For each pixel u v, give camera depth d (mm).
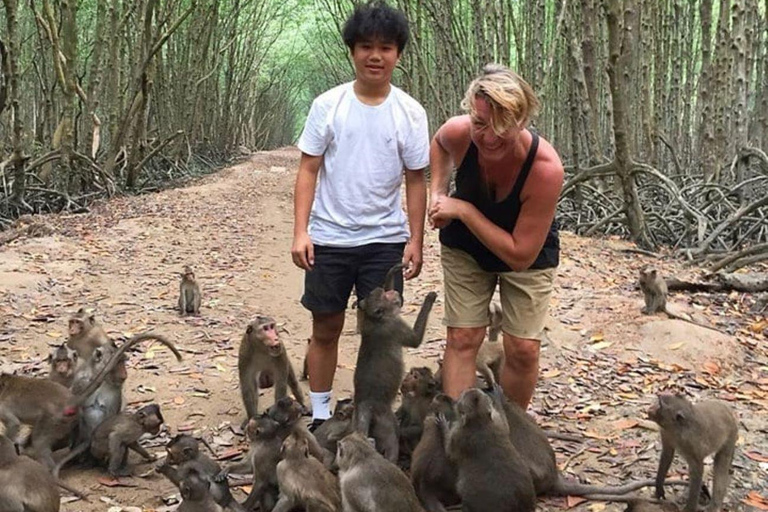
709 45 14641
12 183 15992
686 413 3957
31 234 12977
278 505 3783
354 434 3814
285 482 3729
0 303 8234
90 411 4715
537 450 4184
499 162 4035
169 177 24234
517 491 3680
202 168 29078
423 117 4816
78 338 5676
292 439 3812
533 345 4590
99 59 18031
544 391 6051
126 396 5883
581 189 14633
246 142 48750
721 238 12359
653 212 13344
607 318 7711
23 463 3773
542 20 16219
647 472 4688
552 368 6555
